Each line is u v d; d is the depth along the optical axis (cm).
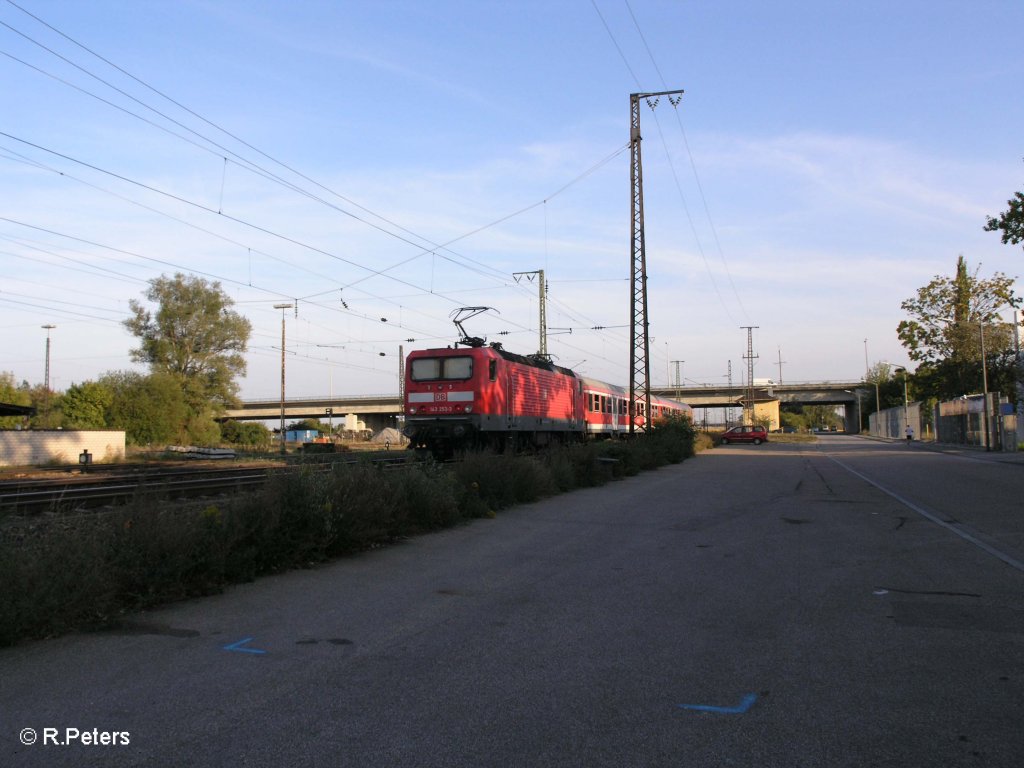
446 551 970
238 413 8712
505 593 736
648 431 3148
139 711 437
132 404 5188
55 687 476
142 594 683
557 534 1109
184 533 738
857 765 370
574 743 394
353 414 8975
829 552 958
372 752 384
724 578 802
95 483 1795
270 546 830
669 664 520
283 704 447
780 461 3091
